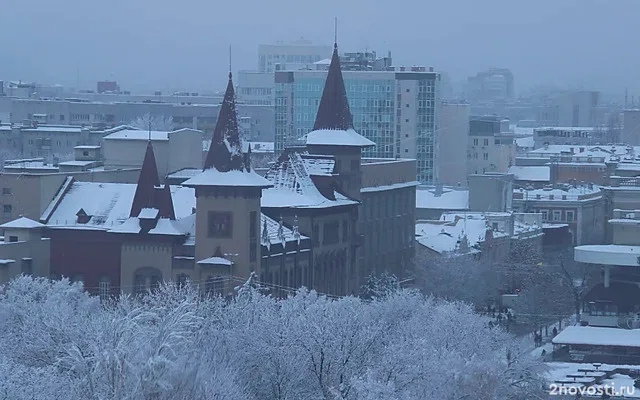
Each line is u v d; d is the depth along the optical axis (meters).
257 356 164.62
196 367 141.75
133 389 133.88
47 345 164.12
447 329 189.50
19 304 189.38
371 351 168.50
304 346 164.38
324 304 177.88
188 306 158.25
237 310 177.88
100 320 164.38
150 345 141.12
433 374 157.62
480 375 159.38
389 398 144.75
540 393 173.25
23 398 135.25
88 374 136.62
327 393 161.50
